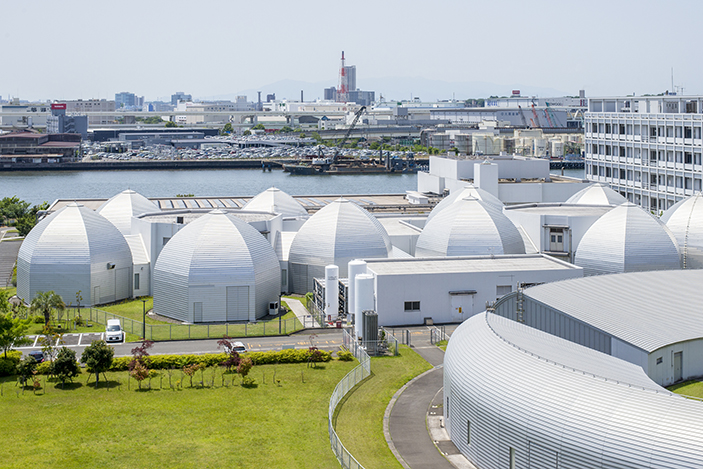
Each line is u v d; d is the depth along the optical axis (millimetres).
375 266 110000
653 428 49250
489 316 72375
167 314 110688
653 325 76875
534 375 57344
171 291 109625
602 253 117125
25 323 88875
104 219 121625
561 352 63719
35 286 114812
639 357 70938
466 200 129250
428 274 105312
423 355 91625
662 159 180750
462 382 63000
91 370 80875
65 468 60750
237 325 103812
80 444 65250
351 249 123000
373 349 91812
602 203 152625
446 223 127000
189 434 67812
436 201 193250
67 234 116188
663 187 180750
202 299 108000
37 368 83438
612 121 199875
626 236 116438
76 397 76062
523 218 132875
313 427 69750
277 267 115625
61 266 114500
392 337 96375
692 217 125312
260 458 63219
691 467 46562
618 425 50438
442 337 98625
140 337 98188
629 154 193500
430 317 106000
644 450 48594
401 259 114062
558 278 108438
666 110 192125
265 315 112250
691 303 83438
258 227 128250
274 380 81938
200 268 108062
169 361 85375
